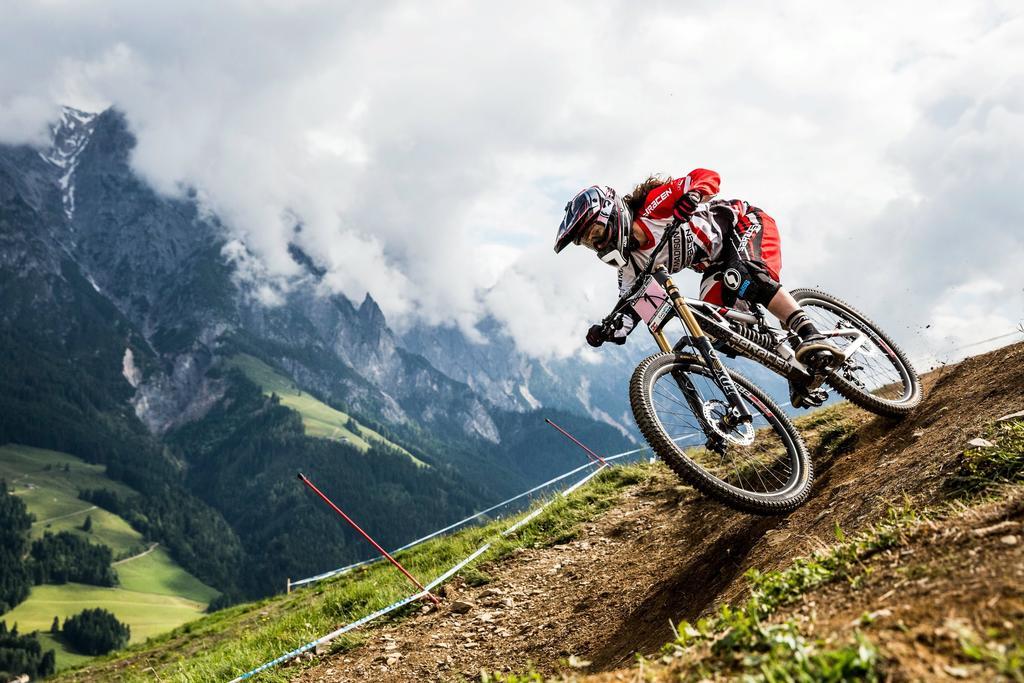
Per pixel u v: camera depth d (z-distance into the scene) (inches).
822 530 185.0
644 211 193.8
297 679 332.2
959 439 179.9
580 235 195.8
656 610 246.4
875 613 94.6
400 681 297.9
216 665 397.7
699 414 185.2
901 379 237.6
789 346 195.8
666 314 195.0
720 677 93.4
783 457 241.6
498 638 306.3
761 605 119.6
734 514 275.4
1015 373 197.5
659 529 341.4
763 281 194.2
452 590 383.2
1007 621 81.3
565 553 383.9
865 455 231.9
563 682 115.6
